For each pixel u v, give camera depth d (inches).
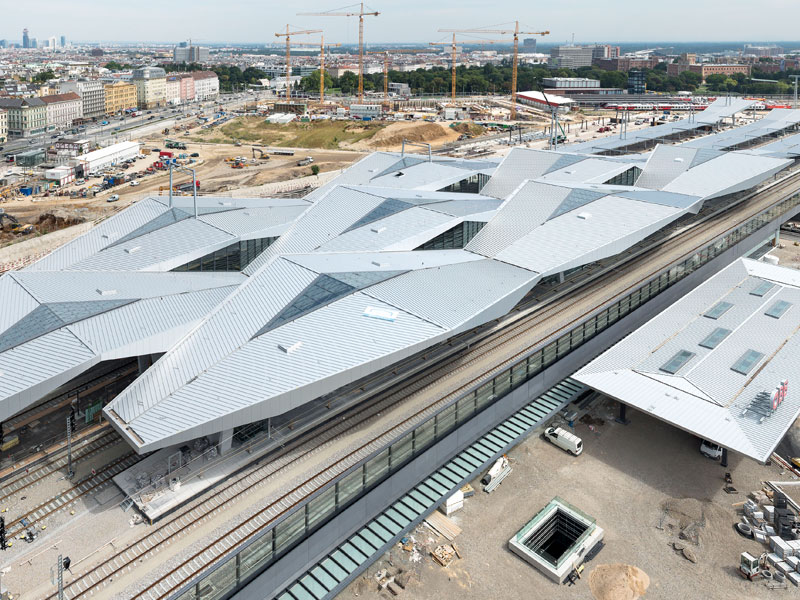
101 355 2522.1
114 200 7347.4
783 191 5620.1
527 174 5364.2
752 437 2541.8
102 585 1833.2
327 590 2084.2
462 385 2687.0
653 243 4318.4
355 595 2199.8
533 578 2266.2
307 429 2422.5
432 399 2593.5
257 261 3737.7
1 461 2385.6
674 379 2920.8
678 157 5595.5
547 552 2573.8
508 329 3191.4
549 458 2871.6
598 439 3002.0
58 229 6525.6
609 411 3228.3
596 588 2220.7
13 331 2605.8
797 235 5920.3
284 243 3750.0
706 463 2832.2
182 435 2094.0
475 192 5403.5
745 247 4889.3
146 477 2219.5
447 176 5137.8
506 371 2844.5
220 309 2736.2
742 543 2406.5
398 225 3737.7
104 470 2340.1
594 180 5123.0
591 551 2368.4
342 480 2197.3
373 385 2677.2
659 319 3481.8
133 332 2687.0
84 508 2142.0
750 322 3393.2
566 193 4180.6
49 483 2268.7
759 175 5039.4
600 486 2691.9
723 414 2682.1
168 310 2896.2
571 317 3302.2
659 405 2763.3
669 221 3843.5
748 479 2738.7
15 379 2322.8
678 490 2669.8
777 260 5027.1
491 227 3905.0
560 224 3801.7
